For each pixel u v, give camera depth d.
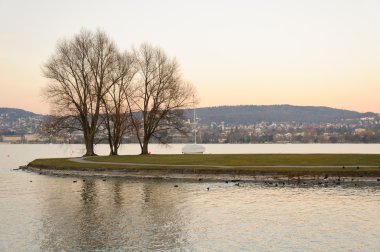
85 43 80.94
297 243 28.67
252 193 47.88
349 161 67.38
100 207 40.72
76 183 57.41
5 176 67.81
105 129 89.31
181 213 37.91
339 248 27.53
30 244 28.70
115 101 84.75
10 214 37.75
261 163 67.25
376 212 37.66
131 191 50.00
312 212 37.88
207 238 30.02
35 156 160.75
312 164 65.12
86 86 81.25
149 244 28.69
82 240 29.61
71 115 81.88
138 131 88.88
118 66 82.75
